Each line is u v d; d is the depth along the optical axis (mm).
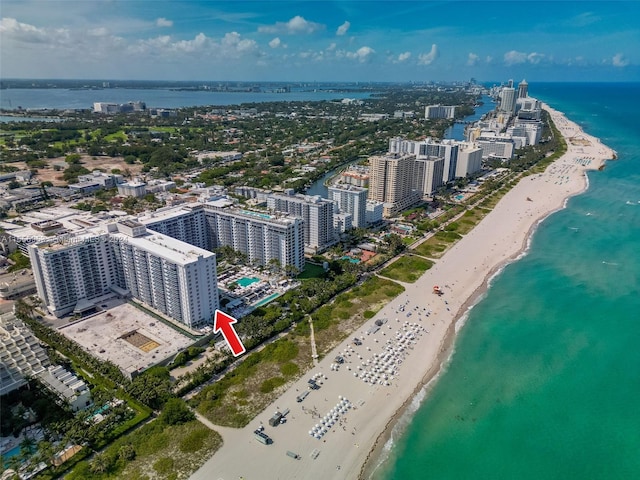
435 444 164750
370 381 192125
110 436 160375
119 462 149500
